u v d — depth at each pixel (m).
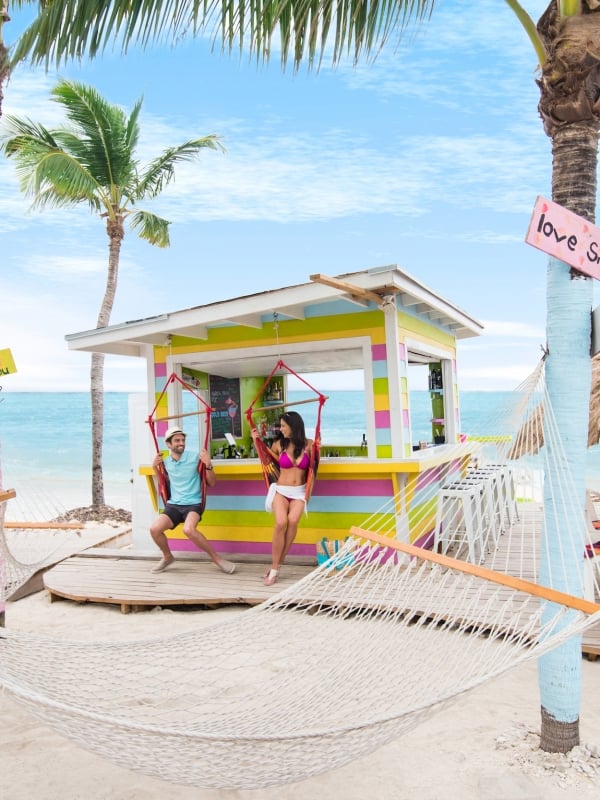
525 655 2.36
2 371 5.21
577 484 2.90
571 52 2.83
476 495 6.28
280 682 3.16
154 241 15.73
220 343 7.10
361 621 3.47
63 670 2.89
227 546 7.03
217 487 7.04
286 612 3.40
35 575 6.73
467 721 3.49
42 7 4.58
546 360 3.00
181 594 5.75
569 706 2.95
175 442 6.52
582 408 2.92
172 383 7.38
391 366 6.23
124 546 8.96
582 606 2.71
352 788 2.90
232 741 2.12
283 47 3.63
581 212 2.93
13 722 3.68
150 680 3.23
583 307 2.91
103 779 3.05
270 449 6.22
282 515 5.85
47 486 27.92
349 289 5.52
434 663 2.92
